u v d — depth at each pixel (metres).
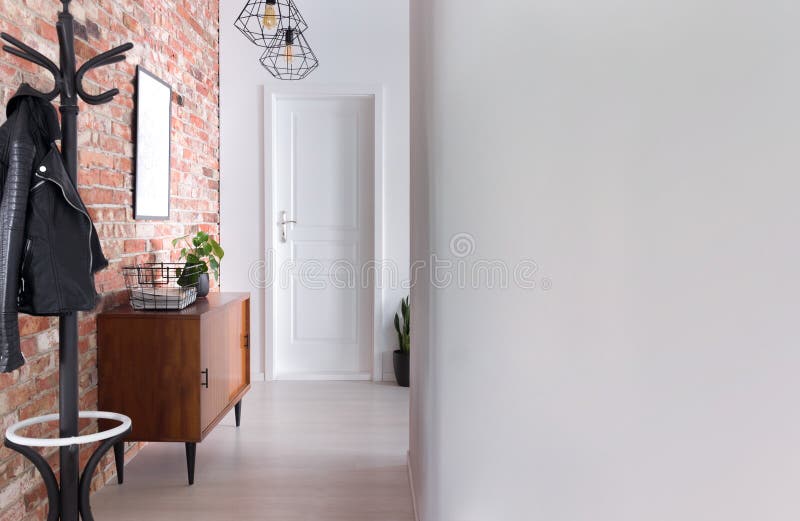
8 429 2.02
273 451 3.45
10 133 1.87
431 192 2.02
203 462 3.28
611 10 0.61
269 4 3.89
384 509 2.75
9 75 2.22
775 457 0.38
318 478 3.09
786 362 0.37
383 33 4.88
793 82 0.36
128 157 3.23
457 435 1.48
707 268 0.45
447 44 1.65
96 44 2.87
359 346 5.07
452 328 1.56
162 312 2.94
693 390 0.47
